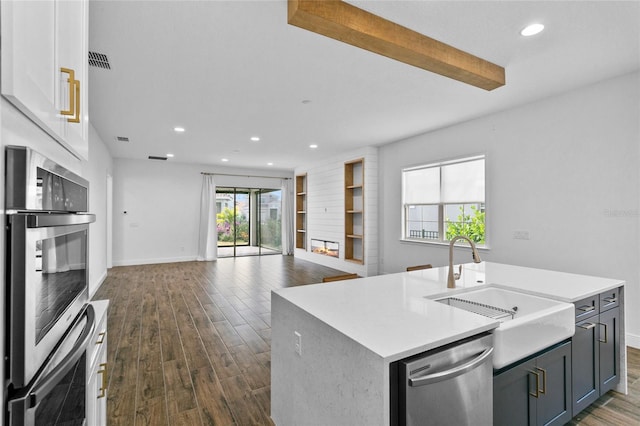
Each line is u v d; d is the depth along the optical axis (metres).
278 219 9.90
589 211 3.29
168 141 5.76
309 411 1.54
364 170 6.21
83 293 1.29
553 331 1.64
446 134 4.82
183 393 2.30
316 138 5.52
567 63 2.82
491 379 1.36
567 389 1.79
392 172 5.89
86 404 1.17
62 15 1.01
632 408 2.09
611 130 3.13
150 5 2.00
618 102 3.08
